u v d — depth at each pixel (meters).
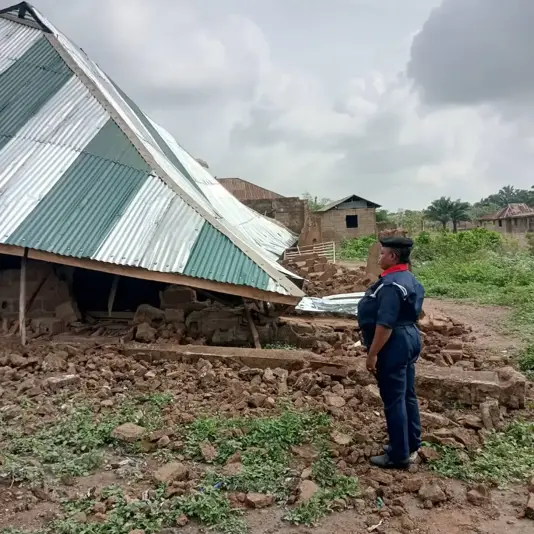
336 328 8.33
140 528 3.31
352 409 5.19
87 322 8.68
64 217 7.66
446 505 3.64
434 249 25.03
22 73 9.91
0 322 8.27
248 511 3.56
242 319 8.05
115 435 4.55
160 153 11.52
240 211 15.65
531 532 3.32
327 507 3.55
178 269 7.18
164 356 6.84
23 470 3.97
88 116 9.31
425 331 9.04
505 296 12.66
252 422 4.79
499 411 5.00
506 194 99.50
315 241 27.81
